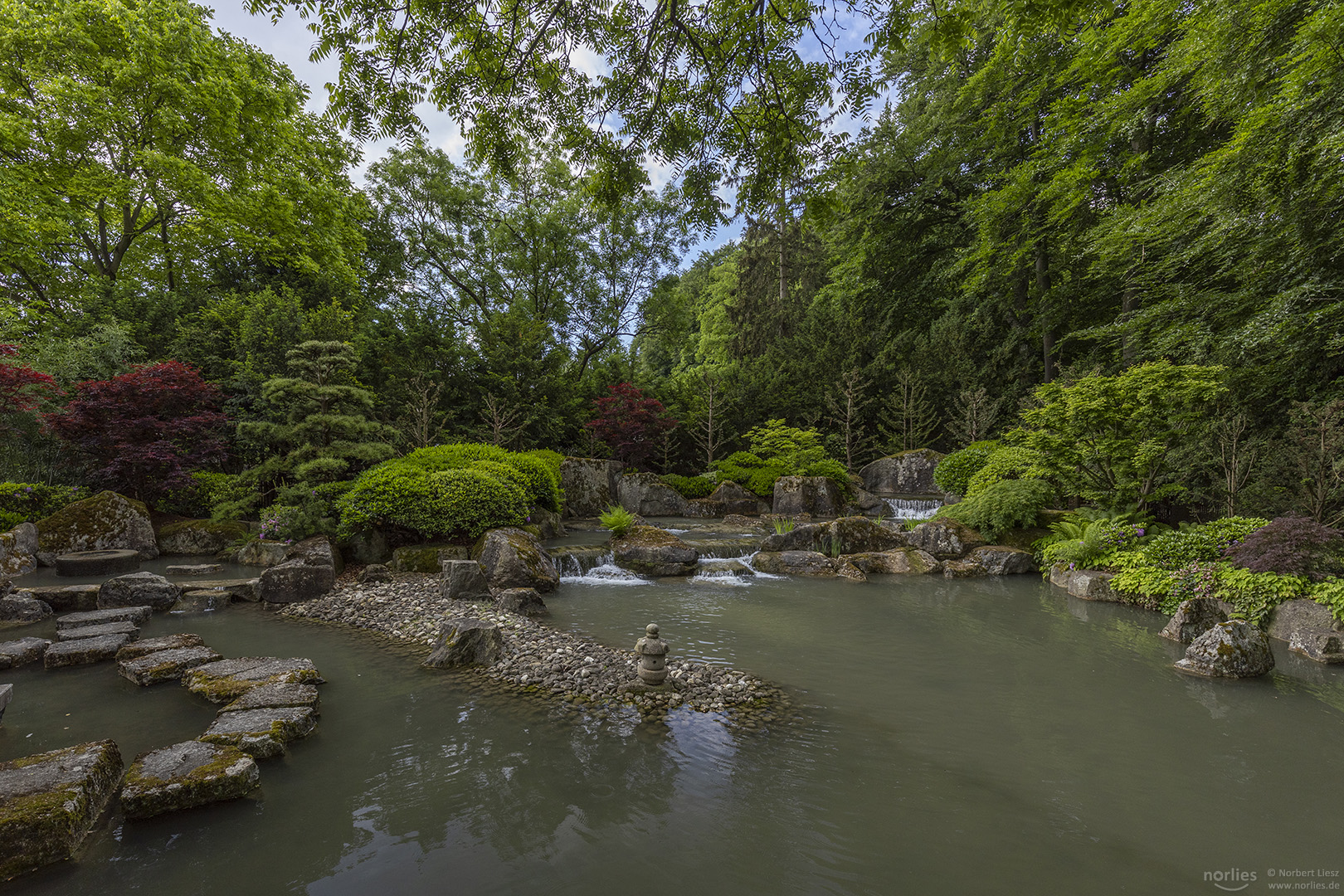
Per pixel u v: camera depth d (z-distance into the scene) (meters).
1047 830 3.30
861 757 4.16
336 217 19.09
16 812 2.88
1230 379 11.05
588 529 15.57
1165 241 13.70
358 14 4.21
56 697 4.87
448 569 8.44
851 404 23.41
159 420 11.16
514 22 4.45
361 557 10.36
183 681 5.16
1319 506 8.69
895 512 19.23
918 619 8.07
